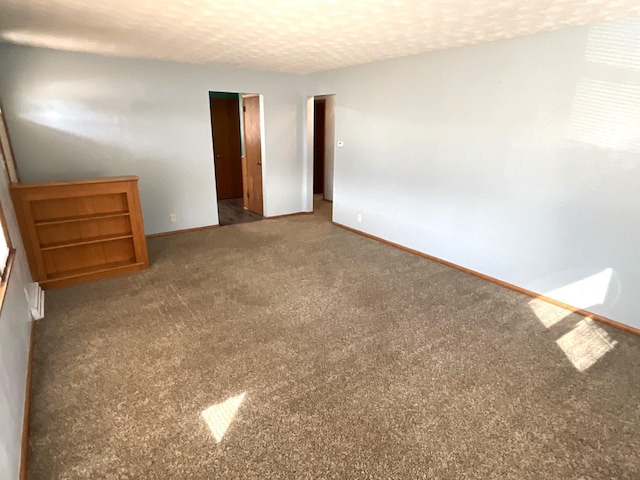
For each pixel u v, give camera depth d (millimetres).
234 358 2377
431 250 4270
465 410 1972
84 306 3027
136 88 4496
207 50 3918
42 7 2512
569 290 3104
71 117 4164
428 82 3912
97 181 3377
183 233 5211
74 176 4316
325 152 7605
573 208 2973
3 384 1546
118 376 2186
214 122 7168
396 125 4395
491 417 1928
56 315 2877
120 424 1836
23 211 3105
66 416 1877
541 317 2982
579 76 2773
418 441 1769
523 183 3266
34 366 2256
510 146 3303
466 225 3824
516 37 3090
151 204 4934
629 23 2488
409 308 3094
